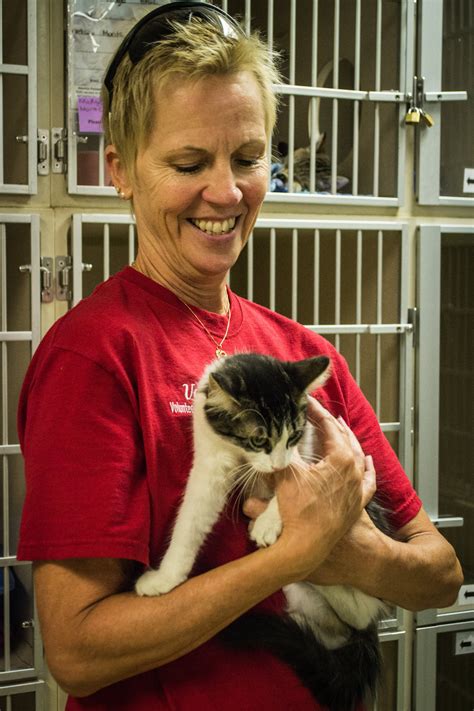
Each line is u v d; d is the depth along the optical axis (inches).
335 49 74.2
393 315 79.6
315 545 38.1
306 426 47.3
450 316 90.6
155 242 45.1
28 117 64.7
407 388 78.7
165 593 37.6
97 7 64.7
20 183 68.7
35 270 65.7
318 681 43.3
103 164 67.3
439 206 79.0
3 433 67.2
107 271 67.8
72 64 64.7
